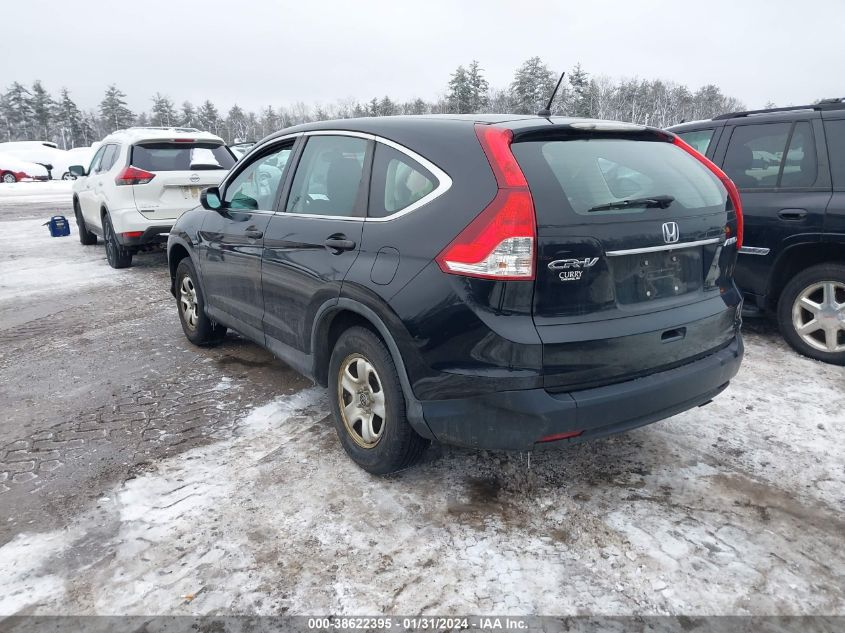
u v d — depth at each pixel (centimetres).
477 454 335
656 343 266
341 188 324
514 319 241
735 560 248
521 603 228
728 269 316
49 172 3531
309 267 326
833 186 437
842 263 441
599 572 243
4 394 434
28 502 298
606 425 255
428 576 243
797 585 235
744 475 311
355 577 243
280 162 390
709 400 299
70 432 372
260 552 258
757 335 521
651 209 268
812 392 406
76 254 1060
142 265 942
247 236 394
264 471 322
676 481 306
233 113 10925
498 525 273
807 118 455
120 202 818
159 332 578
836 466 318
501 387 243
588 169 264
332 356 324
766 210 466
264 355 506
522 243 237
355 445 318
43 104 10319
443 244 254
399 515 282
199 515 285
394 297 268
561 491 299
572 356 245
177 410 400
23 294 747
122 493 304
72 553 260
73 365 491
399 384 283
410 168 284
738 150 492
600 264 250
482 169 252
